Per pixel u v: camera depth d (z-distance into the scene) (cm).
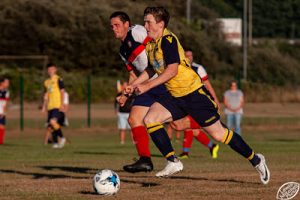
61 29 13038
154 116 2289
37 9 13050
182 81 2233
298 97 11969
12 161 3838
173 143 6031
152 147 5297
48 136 5997
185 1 13925
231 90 6562
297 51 17450
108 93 11675
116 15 2666
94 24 12962
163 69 2250
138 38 2655
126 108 2762
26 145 5862
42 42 13075
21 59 12925
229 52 14625
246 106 11200
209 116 2266
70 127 8250
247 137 6862
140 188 2359
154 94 2692
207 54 13312
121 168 3253
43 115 9862
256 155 2348
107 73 13062
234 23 16700
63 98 5431
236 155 4309
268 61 15075
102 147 5375
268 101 11812
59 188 2428
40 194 2280
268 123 8712
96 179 2212
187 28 12456
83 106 11100
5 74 11419
